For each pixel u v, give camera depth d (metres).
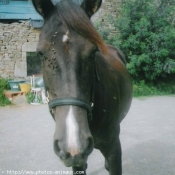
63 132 1.40
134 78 10.02
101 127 1.99
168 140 4.46
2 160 3.79
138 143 4.31
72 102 1.48
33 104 8.15
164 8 9.89
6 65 10.00
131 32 9.82
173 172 3.26
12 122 6.04
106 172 3.32
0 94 8.52
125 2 10.16
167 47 9.37
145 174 3.22
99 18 10.62
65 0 1.73
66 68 1.51
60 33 1.57
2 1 10.69
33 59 10.45
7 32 9.91
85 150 1.38
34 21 10.09
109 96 2.04
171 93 9.79
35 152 4.07
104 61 2.26
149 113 6.62
